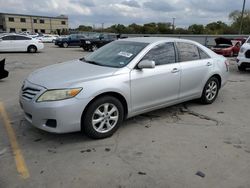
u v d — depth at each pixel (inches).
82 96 147.5
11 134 167.3
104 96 157.9
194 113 213.6
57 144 154.8
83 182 119.2
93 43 916.0
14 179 120.6
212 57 233.0
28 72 417.1
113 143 157.3
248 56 418.3
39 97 146.6
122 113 168.2
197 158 141.7
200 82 220.2
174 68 193.9
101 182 119.5
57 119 144.0
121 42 206.4
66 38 1121.4
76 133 169.0
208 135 171.6
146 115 205.6
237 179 124.0
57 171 127.3
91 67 173.9
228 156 144.7
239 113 217.0
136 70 171.8
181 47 206.4
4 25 3722.9
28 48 818.2
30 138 161.9
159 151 148.6
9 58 636.1
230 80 361.4
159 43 191.3
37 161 136.1
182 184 119.1
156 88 183.2
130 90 168.1
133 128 179.8
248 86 323.3
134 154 144.7
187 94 211.3
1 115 201.6
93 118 155.8
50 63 546.9
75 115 147.3
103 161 136.9
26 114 161.3
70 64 189.8
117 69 166.9
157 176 124.6
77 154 143.6
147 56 180.7
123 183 119.0
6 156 140.7
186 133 173.8
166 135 170.1
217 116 208.2
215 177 125.0
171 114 209.6
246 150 152.3
